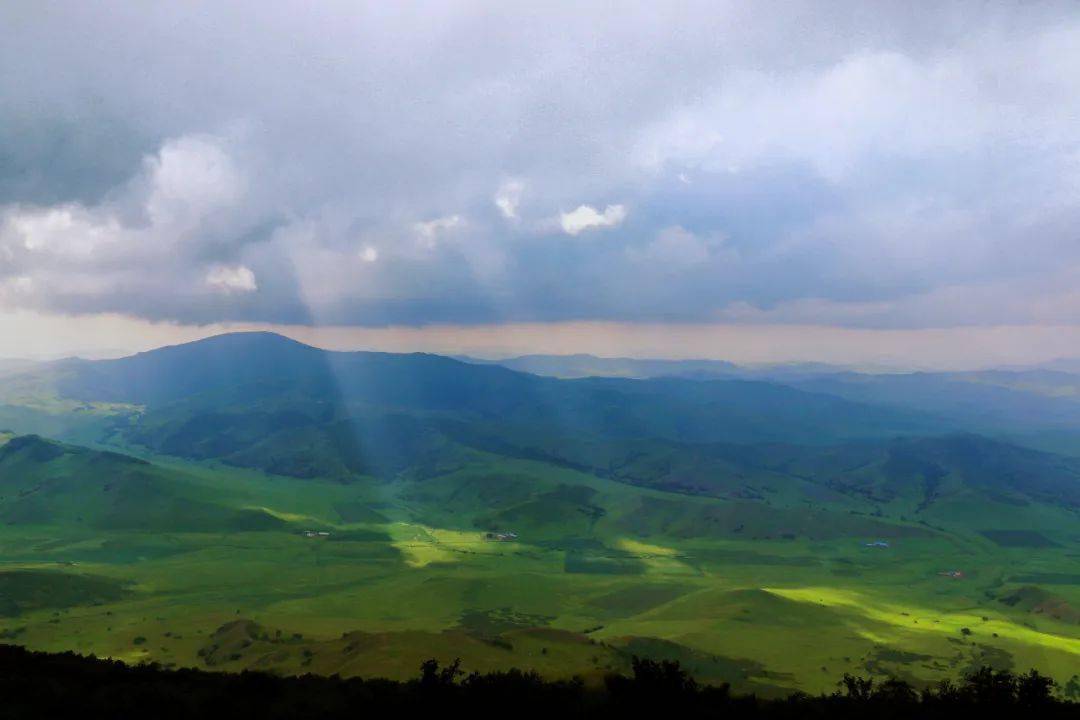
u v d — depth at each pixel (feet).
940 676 423.64
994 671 441.68
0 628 495.82
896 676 418.51
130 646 441.68
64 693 146.41
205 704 150.00
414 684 176.35
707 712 147.13
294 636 444.96
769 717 149.59
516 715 145.28
